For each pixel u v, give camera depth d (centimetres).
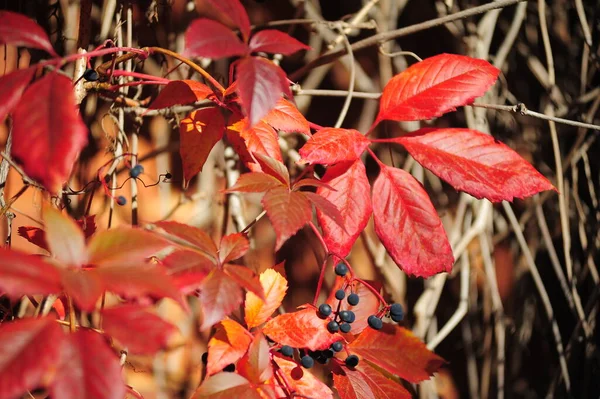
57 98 82
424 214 97
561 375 136
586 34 135
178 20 125
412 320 136
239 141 99
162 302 128
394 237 96
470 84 99
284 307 135
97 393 76
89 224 104
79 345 77
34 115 81
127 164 107
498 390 136
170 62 124
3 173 109
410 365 95
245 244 89
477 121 135
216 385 88
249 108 85
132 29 121
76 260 82
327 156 94
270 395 89
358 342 96
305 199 89
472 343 140
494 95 140
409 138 99
